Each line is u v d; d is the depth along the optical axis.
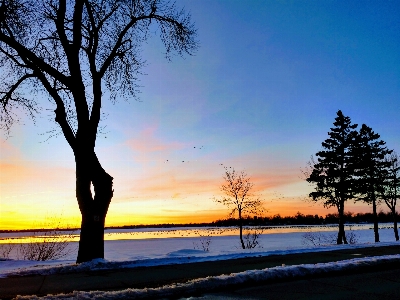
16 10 11.81
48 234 17.00
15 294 6.98
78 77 12.26
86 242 11.37
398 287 7.85
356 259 10.93
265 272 8.51
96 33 13.20
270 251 13.63
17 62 12.32
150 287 7.47
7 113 13.69
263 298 6.80
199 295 7.04
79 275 9.02
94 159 11.93
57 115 12.17
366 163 34.78
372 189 35.12
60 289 7.42
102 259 10.73
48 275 9.12
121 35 13.60
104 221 11.77
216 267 10.09
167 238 72.12
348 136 34.72
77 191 11.74
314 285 7.99
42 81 12.13
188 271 9.43
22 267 11.16
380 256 11.84
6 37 11.23
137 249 37.44
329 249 14.98
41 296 6.73
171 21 14.46
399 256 11.72
